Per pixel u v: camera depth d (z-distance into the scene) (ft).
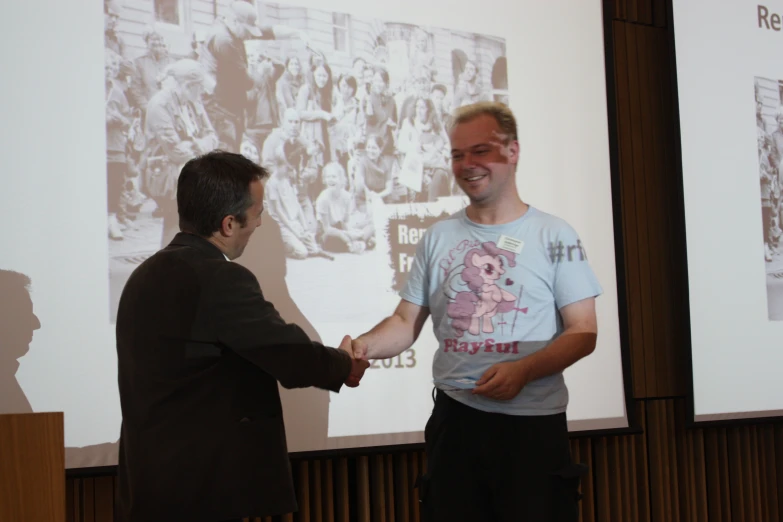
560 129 11.89
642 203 12.85
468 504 7.20
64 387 8.64
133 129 9.14
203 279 6.13
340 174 10.25
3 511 5.44
